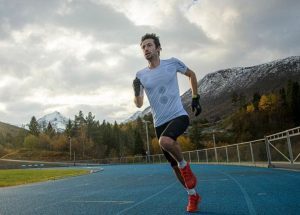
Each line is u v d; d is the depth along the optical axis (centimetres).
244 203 486
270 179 896
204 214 406
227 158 2439
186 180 420
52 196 772
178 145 407
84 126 14888
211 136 12319
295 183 747
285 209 416
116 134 14400
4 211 533
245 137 10862
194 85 435
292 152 1321
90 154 13650
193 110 436
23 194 861
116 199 636
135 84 441
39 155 13388
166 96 417
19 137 18075
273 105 12438
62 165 8525
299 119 10838
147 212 450
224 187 750
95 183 1200
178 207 481
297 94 11044
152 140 11931
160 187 862
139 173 1892
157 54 434
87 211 493
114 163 7100
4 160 11675
